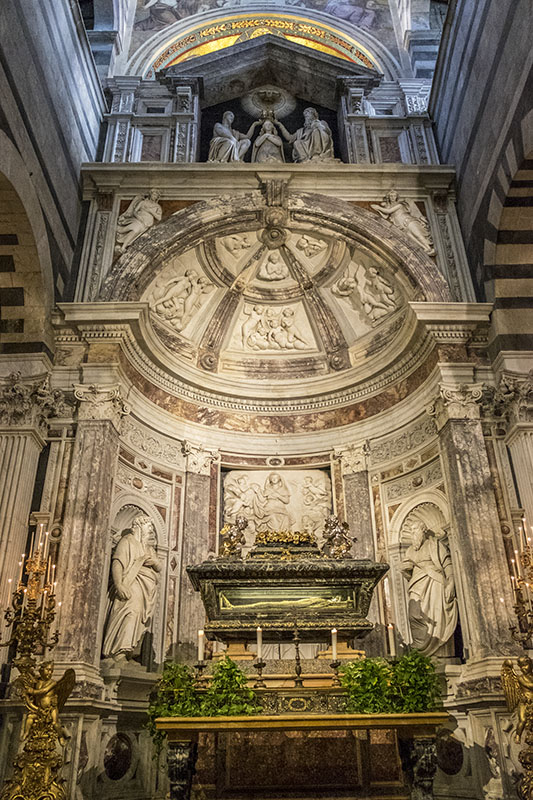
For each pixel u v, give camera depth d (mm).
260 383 12375
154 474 10867
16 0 8703
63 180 10781
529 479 9320
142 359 10898
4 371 9680
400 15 15180
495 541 8969
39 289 9875
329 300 12508
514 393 9781
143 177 11922
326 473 12062
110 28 14188
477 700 8102
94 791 7770
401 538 10648
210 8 15281
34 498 9258
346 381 12016
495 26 9734
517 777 7609
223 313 12438
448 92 12328
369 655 10102
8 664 8094
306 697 7055
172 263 11648
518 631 8406
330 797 7730
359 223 11602
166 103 13484
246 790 7789
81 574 8484
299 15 15281
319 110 14398
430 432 10555
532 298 10422
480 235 10766
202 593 8086
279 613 7969
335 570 8016
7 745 7730
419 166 11992
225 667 7035
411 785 7414
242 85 14250
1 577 8469
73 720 7637
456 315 10414
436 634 9656
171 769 6629
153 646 9852
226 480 11953
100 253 11250
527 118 8609
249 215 11742
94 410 9602
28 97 9156
